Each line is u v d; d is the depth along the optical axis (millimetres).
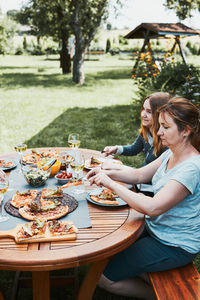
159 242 2059
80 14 13906
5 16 29297
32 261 1562
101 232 1828
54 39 20281
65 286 2723
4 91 12734
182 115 1856
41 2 15625
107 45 42250
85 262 1626
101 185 2318
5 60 30797
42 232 1748
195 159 1921
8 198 2162
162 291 1841
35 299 1846
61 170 2693
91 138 6703
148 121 2863
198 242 1998
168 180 2010
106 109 9672
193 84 6715
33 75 18188
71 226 1808
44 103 10547
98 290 2664
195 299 1775
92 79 16906
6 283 2756
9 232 1760
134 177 2422
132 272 2055
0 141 6539
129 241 1794
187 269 2039
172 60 11875
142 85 8594
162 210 1871
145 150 3135
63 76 17734
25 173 2312
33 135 6957
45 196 2135
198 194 1924
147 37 13633
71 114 8953
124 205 2139
